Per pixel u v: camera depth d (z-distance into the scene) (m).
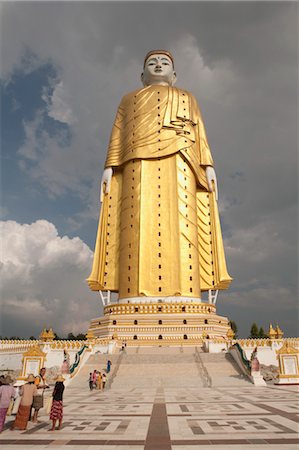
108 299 63.50
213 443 10.23
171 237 62.59
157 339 54.78
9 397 12.25
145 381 31.86
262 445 9.93
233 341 43.44
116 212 68.06
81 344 41.91
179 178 65.62
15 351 50.28
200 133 70.75
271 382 32.91
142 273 60.88
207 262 65.94
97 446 10.13
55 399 12.73
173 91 70.50
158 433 11.65
